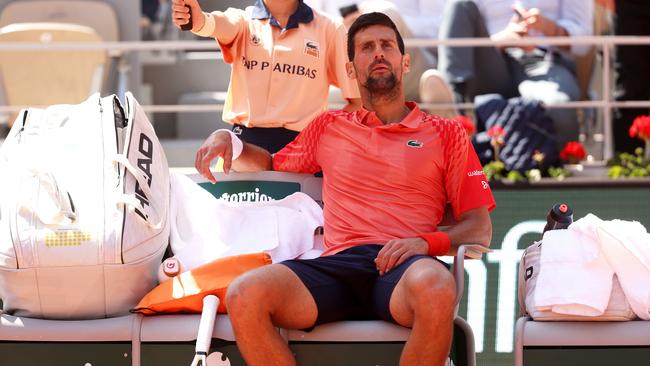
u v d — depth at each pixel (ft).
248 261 42.50
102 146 43.57
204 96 94.02
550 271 40.73
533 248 43.04
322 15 55.77
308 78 54.54
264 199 48.34
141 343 40.63
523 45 75.00
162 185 44.80
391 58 45.52
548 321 40.34
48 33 82.23
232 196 48.49
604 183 68.28
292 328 40.57
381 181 45.06
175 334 40.47
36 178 42.01
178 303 41.01
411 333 38.88
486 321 67.15
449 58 76.69
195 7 51.47
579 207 68.28
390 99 45.91
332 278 41.50
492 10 80.59
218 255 44.70
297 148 48.01
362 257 42.52
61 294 41.04
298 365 40.57
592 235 41.06
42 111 45.50
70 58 82.28
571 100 77.30
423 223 44.60
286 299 39.99
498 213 68.44
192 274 41.83
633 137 78.23
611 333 39.68
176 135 97.76
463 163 45.14
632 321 40.19
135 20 90.94
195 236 45.29
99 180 42.45
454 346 42.60
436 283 38.45
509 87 77.97
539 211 68.44
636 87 81.10
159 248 42.73
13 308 41.86
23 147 43.57
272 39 54.54
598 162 76.48
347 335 40.42
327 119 47.09
